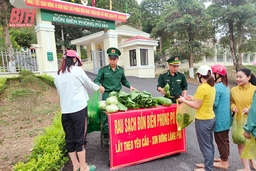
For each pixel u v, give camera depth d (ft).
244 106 8.39
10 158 9.30
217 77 8.88
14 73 29.17
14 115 16.38
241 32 46.52
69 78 7.61
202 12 44.57
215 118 8.42
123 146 8.92
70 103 7.64
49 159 7.74
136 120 9.16
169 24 45.70
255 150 7.25
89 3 71.26
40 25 29.68
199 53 47.14
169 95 11.12
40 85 24.75
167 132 9.96
